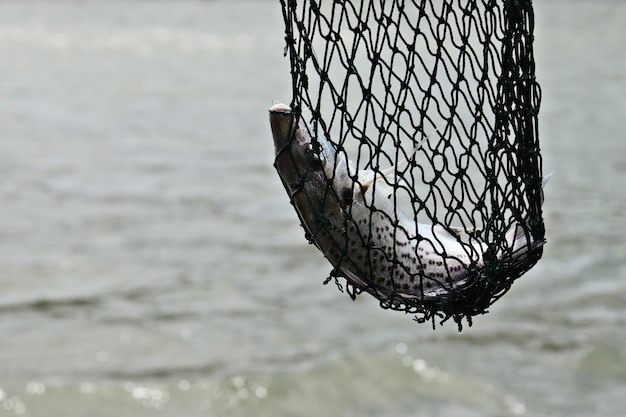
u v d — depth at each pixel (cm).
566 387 1212
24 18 7169
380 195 503
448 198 1628
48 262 1628
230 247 1716
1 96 3603
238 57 4906
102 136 2814
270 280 1559
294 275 1577
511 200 493
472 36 2934
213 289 1516
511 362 1270
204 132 2877
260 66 4550
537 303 1442
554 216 1816
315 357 1293
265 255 1675
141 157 2498
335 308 1446
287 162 479
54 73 4291
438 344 1322
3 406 1173
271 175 2297
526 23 470
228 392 1212
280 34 6116
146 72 4334
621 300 1438
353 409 1188
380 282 503
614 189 1991
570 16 6650
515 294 1477
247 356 1306
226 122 3050
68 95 3662
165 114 3219
